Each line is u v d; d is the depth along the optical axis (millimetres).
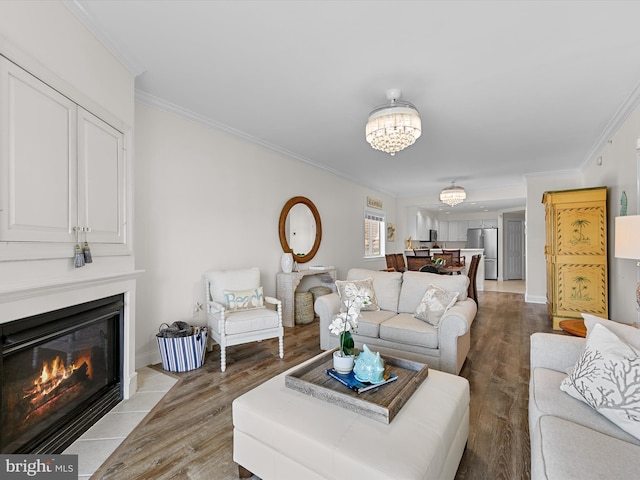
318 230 5293
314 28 1968
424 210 9539
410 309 3266
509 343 3607
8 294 1318
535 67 2385
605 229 3916
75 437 1797
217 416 2074
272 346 3508
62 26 1700
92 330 2021
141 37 2059
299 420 1386
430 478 1137
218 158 3635
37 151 1517
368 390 1595
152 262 2979
